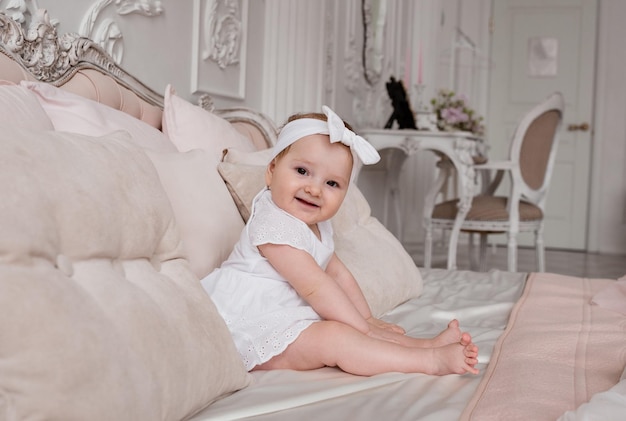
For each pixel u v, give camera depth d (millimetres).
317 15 3516
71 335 737
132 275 940
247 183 1611
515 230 4012
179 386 872
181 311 958
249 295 1328
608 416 821
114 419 748
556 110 4133
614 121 6844
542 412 950
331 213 1384
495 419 937
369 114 4934
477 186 5641
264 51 3250
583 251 6980
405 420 955
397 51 5492
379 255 1786
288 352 1242
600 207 6898
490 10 7074
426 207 4191
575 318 1574
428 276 2256
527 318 1561
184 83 2518
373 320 1455
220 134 1983
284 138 1396
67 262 813
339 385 1105
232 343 1056
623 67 6809
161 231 1040
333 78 4047
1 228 736
